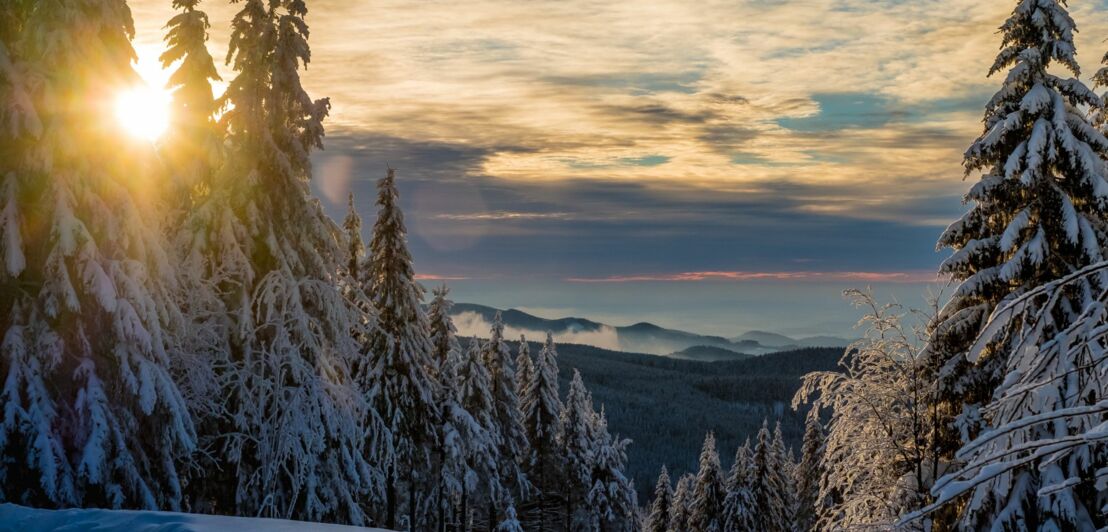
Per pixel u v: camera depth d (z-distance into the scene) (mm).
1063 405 6082
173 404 15938
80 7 15711
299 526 10758
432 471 33406
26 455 14609
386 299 28969
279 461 19844
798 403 20078
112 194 15633
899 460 18594
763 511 48312
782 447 57906
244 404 19641
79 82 15469
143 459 16250
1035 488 13234
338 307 21266
